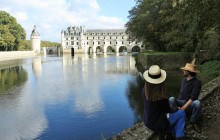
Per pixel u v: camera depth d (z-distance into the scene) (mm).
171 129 4129
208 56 22734
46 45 165000
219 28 13266
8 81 24828
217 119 5773
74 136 9750
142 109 13086
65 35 135500
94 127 10664
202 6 10047
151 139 4156
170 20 27906
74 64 45781
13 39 67500
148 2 33469
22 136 9977
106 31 136750
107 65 41906
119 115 12164
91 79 25047
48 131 10391
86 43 137750
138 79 24109
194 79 5215
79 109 13555
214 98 7484
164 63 28469
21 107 14359
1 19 72188
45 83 23141
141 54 36875
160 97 3590
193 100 4961
